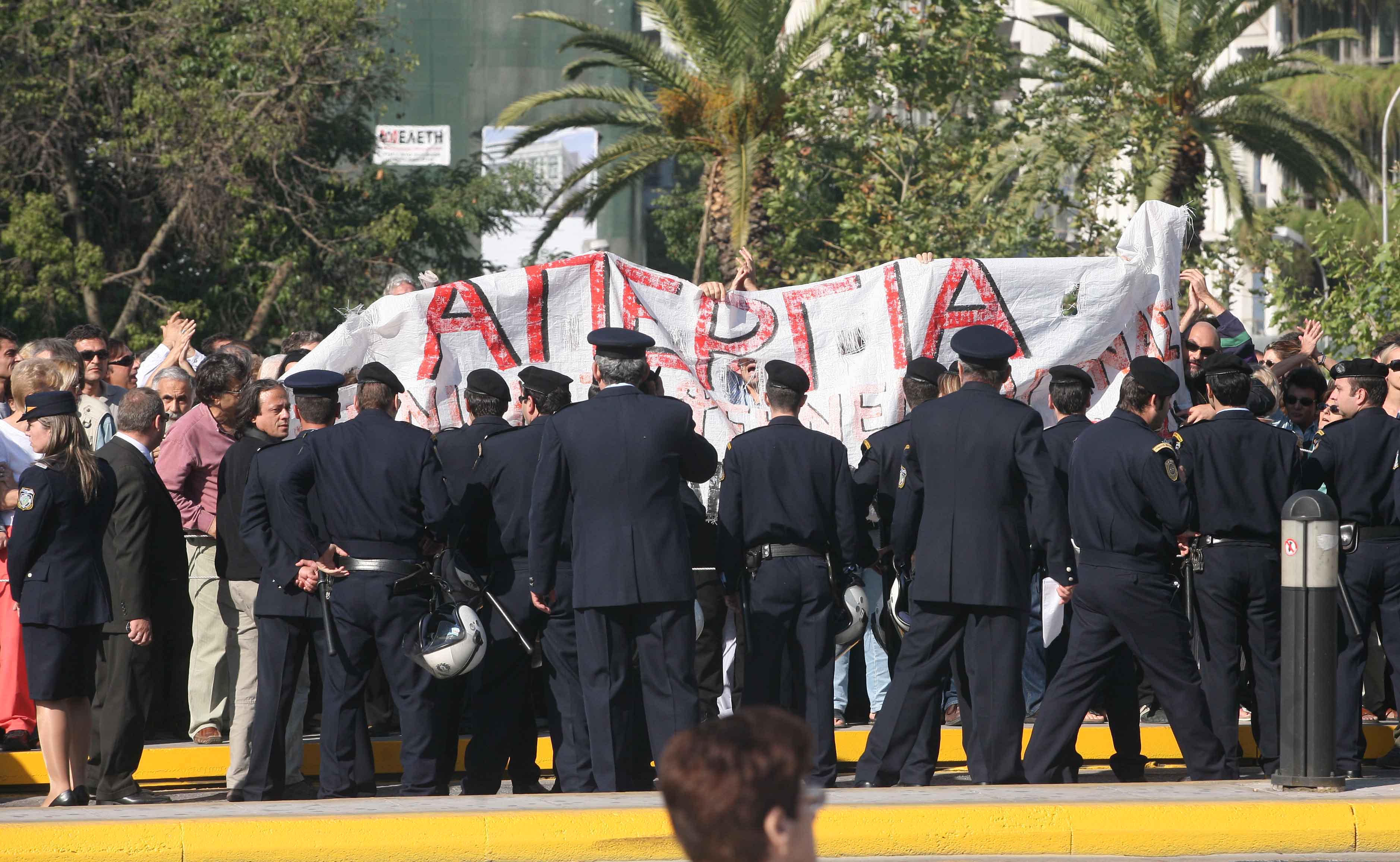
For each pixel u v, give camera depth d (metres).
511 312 19.58
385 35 74.62
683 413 15.16
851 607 15.91
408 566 15.16
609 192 55.59
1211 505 15.59
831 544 15.79
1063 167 51.00
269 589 15.27
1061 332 20.22
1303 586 14.51
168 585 15.98
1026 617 15.30
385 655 15.10
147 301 62.16
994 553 15.02
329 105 68.69
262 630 15.35
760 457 15.52
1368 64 103.81
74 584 14.95
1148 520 15.07
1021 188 49.22
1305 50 81.75
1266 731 15.85
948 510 15.18
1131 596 15.02
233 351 20.41
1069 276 20.22
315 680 18.75
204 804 14.81
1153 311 20.31
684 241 100.62
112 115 58.56
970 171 46.12
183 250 64.31
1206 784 15.02
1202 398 20.36
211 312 63.91
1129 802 13.77
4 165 57.44
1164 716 19.58
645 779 16.42
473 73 99.81
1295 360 21.98
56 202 58.69
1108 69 52.12
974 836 13.52
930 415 15.47
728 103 49.25
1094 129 49.53
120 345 22.22
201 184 58.72
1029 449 14.99
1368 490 16.16
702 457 15.25
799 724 5.29
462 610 14.98
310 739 18.03
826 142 47.69
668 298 20.00
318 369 17.52
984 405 15.25
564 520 15.33
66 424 14.97
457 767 18.31
